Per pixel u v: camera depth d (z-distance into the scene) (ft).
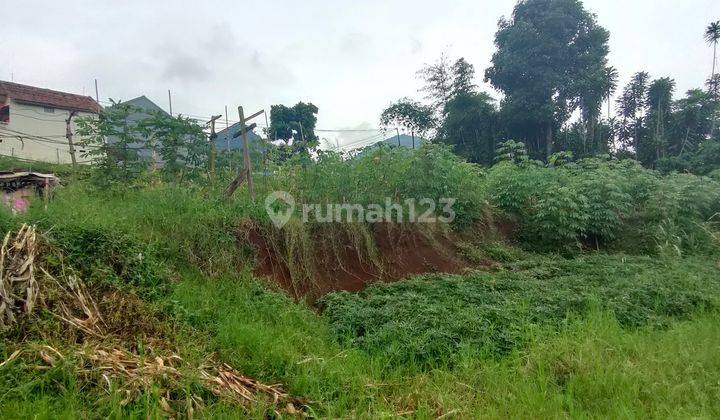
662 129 79.20
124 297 11.64
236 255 17.30
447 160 27.17
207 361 9.91
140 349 9.18
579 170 33.04
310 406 9.30
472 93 76.69
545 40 70.44
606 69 71.72
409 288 18.58
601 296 16.55
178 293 13.47
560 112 74.18
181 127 23.43
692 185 30.50
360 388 10.30
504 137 77.15
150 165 24.59
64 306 10.00
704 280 19.39
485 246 26.37
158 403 7.59
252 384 9.55
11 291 9.37
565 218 27.12
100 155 22.82
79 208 16.78
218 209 19.02
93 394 7.58
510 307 15.05
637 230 29.96
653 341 12.82
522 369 11.03
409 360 12.10
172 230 16.89
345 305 15.99
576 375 10.65
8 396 7.18
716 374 10.42
